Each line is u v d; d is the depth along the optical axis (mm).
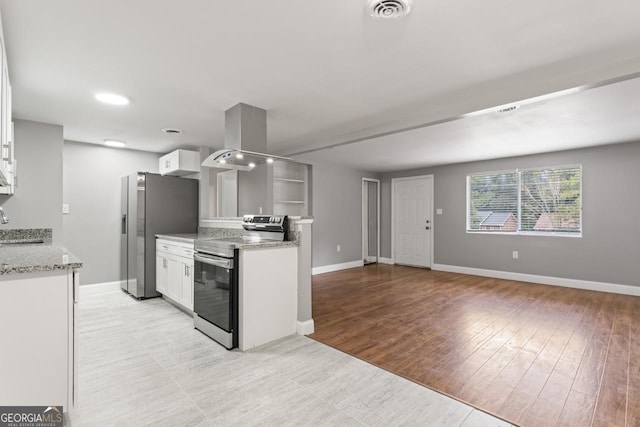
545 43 1945
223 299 2666
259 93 2715
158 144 4453
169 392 1988
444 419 1745
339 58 2131
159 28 1770
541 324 3223
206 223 4273
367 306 3852
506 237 5461
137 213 4160
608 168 4516
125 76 2367
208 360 2418
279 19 1696
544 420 1735
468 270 5906
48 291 1575
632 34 1841
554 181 5000
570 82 2375
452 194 6137
